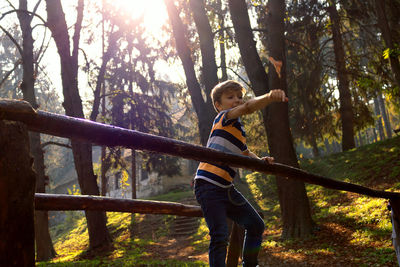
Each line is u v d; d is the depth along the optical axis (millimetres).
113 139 1149
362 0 20906
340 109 23672
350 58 22125
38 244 15461
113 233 20969
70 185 44688
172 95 23859
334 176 17188
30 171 870
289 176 2174
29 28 17047
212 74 13281
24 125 890
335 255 8125
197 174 2309
